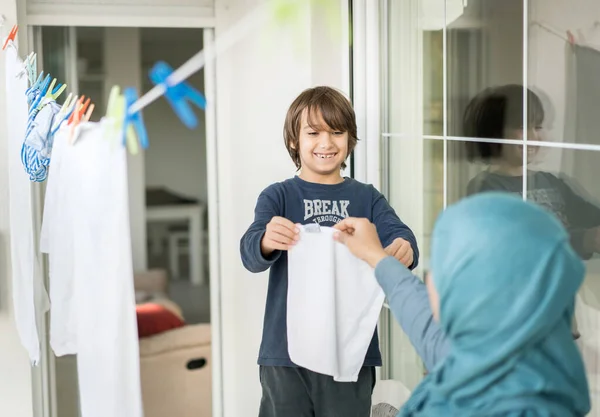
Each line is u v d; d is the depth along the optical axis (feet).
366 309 5.54
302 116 5.82
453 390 3.09
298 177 5.99
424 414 3.29
